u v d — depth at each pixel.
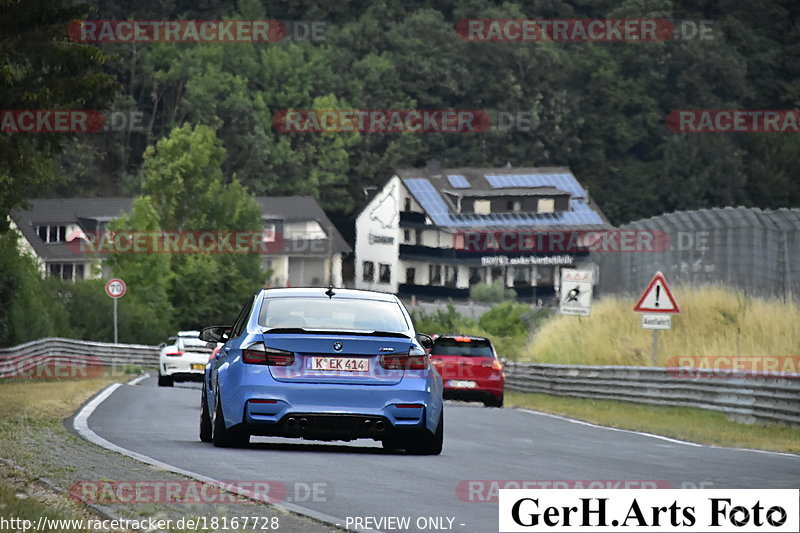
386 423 46.50
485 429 70.19
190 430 58.56
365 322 48.00
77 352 168.38
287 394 46.03
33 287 175.12
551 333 141.12
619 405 107.06
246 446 48.41
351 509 32.44
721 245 141.88
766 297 131.12
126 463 40.12
